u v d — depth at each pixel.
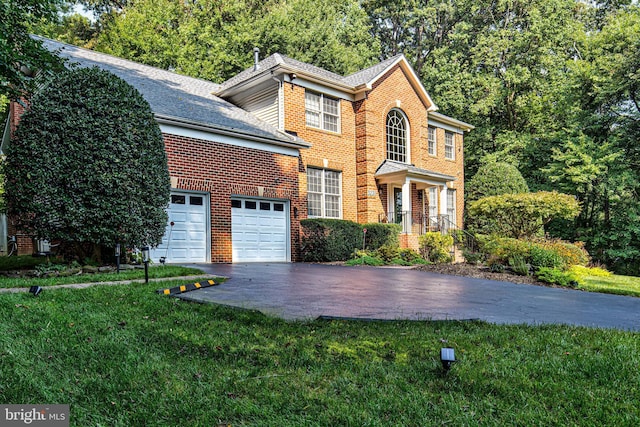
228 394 3.12
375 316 5.54
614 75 21.06
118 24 25.56
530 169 27.25
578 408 3.04
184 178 11.77
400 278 10.12
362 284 8.70
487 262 12.86
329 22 29.86
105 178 8.57
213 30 26.97
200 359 3.77
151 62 24.84
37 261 9.25
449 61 28.77
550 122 26.66
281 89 15.64
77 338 4.15
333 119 17.69
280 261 14.34
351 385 3.27
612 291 9.76
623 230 22.14
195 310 5.46
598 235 22.75
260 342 4.23
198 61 24.92
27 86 9.65
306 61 26.59
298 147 14.80
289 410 2.90
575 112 23.27
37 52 9.62
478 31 29.61
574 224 24.30
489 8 29.39
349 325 4.93
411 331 4.77
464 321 5.36
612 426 2.77
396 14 33.09
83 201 8.55
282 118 15.55
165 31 26.30
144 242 9.29
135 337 4.27
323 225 14.52
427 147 21.06
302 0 28.80
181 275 8.55
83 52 15.36
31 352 3.75
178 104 13.51
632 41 20.86
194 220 12.19
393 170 17.47
